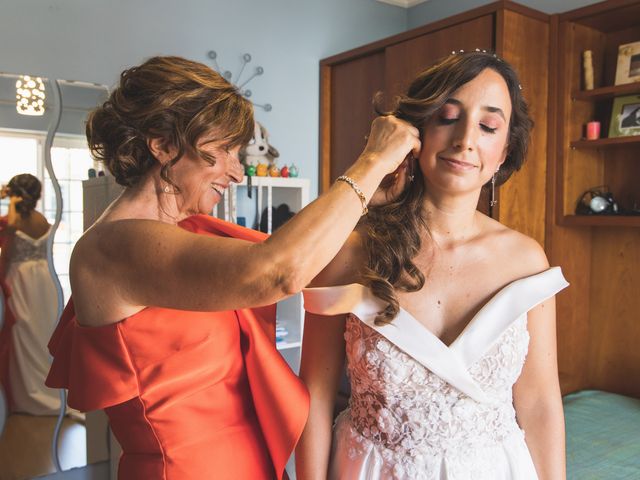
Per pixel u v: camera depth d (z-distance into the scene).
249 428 0.98
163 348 0.87
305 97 3.54
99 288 0.83
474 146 0.93
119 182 0.87
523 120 1.03
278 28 3.40
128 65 2.91
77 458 2.62
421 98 0.95
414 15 3.90
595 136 2.57
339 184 0.80
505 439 1.02
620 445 2.03
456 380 0.94
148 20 2.96
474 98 0.92
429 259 1.03
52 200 2.61
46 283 2.58
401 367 0.95
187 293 0.75
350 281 1.04
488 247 1.05
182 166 0.84
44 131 2.63
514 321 0.99
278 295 0.74
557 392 1.10
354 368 1.01
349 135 3.47
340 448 1.06
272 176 3.03
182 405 0.89
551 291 1.02
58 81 2.68
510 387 1.03
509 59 2.45
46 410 2.58
